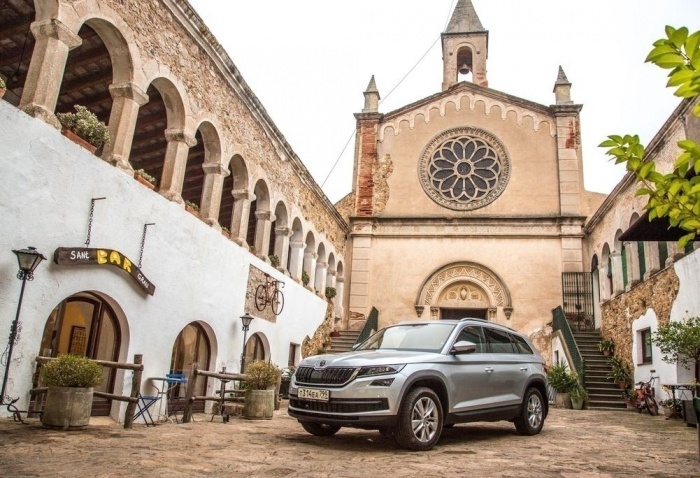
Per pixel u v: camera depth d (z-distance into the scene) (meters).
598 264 20.97
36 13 7.64
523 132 24.31
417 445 6.42
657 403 14.35
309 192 19.00
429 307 22.81
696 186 2.78
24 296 6.71
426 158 24.78
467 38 29.55
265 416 9.91
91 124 8.01
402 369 6.59
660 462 6.25
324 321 20.95
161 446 6.01
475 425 9.93
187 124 10.75
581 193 23.34
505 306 22.12
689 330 11.66
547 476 5.12
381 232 24.06
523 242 22.81
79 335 8.29
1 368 6.36
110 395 7.45
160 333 9.61
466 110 25.06
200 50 11.30
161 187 10.44
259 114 14.08
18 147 6.73
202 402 11.53
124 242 8.71
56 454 5.09
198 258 11.08
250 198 13.78
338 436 7.59
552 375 16.89
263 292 14.60
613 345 18.67
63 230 7.41
